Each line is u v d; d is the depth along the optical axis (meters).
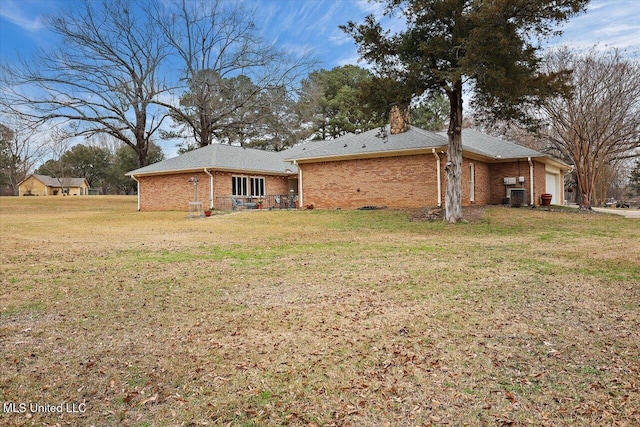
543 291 6.00
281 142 42.75
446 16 13.02
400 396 3.16
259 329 4.66
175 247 10.74
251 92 33.69
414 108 15.27
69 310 5.38
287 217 17.67
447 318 4.89
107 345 4.23
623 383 3.26
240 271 7.71
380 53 13.98
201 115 32.44
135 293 6.19
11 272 7.61
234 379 3.49
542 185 23.02
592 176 26.48
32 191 57.75
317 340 4.30
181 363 3.80
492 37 11.69
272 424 2.85
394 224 14.90
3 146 50.78
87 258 9.11
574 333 4.35
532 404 3.00
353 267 7.97
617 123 24.98
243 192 25.61
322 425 2.82
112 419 2.93
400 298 5.78
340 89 42.00
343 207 19.88
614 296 5.68
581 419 2.81
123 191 62.31
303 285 6.62
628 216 17.75
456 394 3.17
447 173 14.83
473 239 11.62
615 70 23.77
